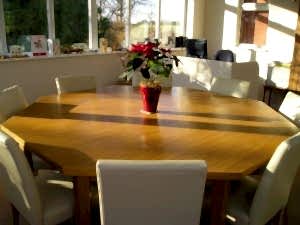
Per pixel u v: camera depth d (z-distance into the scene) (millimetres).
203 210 1838
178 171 1129
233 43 6641
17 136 1732
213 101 2635
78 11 4645
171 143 1691
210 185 1715
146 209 1253
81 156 1496
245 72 4457
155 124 2004
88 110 2271
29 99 3936
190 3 6605
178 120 2098
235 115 2246
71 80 3023
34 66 3910
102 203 1226
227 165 1438
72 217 1705
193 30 6742
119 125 1965
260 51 6238
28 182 1468
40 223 1558
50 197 1682
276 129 1962
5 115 2178
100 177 1143
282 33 5871
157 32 6109
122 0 5293
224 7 6637
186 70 4734
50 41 4141
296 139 1481
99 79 4863
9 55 3689
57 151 1549
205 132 1884
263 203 1520
